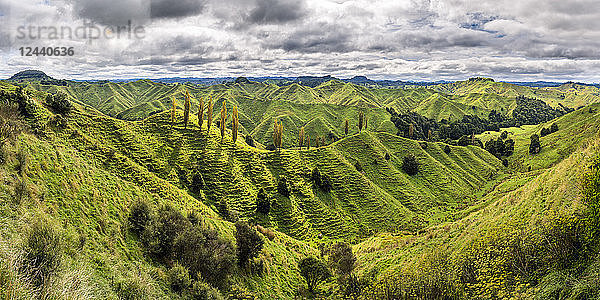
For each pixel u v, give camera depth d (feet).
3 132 63.10
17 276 28.32
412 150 411.34
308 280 115.65
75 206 64.34
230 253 91.56
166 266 70.49
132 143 245.45
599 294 39.40
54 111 198.90
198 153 277.03
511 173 410.52
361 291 94.79
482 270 64.54
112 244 62.28
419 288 67.21
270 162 303.89
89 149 154.20
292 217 228.84
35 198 55.16
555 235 54.80
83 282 38.55
